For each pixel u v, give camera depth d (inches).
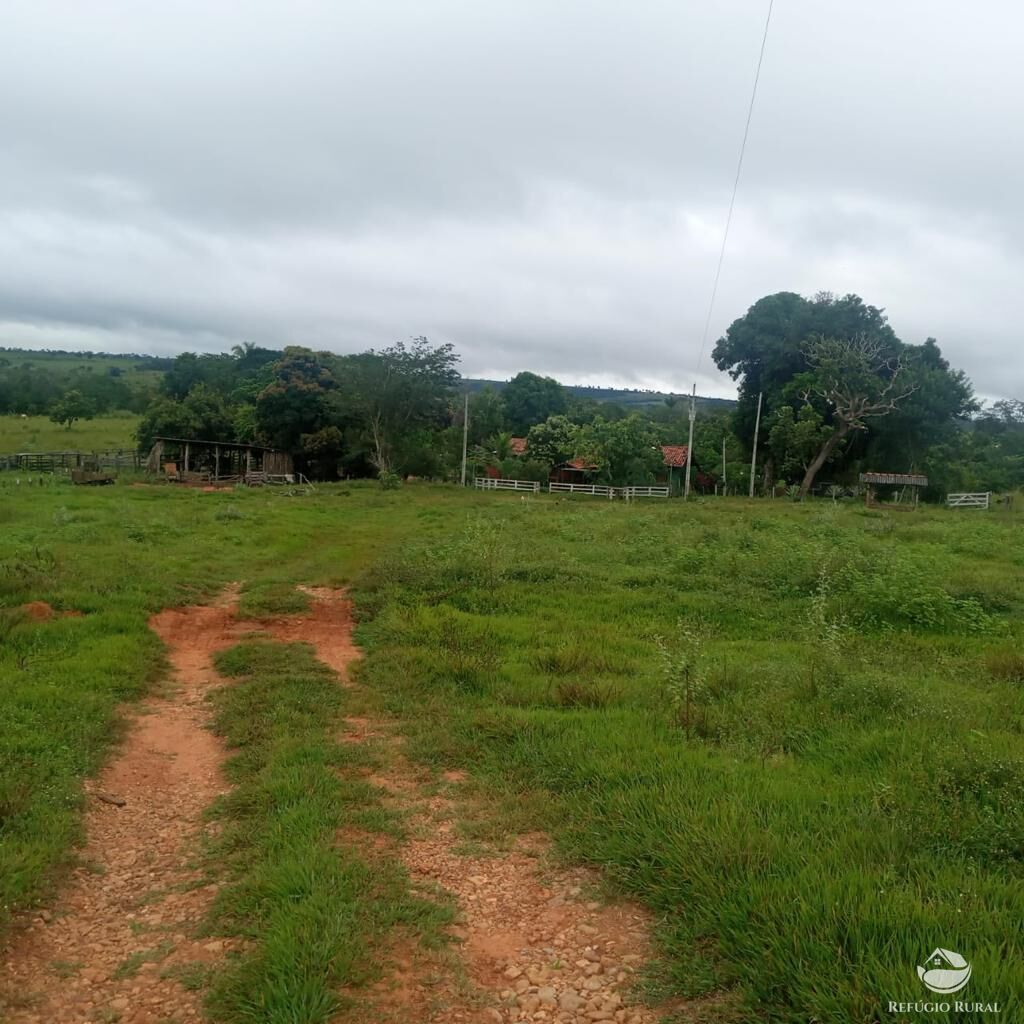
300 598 478.9
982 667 349.1
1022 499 1567.4
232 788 220.5
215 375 2719.0
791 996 117.6
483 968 137.0
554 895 161.3
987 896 140.2
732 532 778.8
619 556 663.1
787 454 1840.6
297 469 1939.0
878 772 206.7
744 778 201.2
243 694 300.4
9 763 213.6
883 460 1845.5
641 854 166.1
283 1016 119.0
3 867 159.6
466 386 2102.6
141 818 203.8
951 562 664.4
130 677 312.8
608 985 131.2
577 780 210.4
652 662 349.7
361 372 1843.0
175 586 488.4
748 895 140.9
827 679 291.3
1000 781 192.7
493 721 257.8
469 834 188.4
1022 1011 106.5
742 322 1979.6
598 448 1969.7
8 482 1238.9
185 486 1416.1
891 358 1792.6
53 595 414.9
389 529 892.0
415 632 391.2
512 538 761.0
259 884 158.6
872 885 140.5
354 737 257.9
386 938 142.3
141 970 137.7
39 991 131.3
